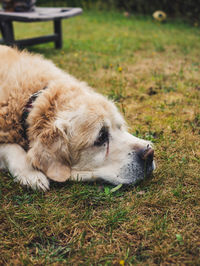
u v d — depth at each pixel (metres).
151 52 1.76
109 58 1.61
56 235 0.59
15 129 0.72
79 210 0.63
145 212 0.63
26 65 0.79
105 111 0.69
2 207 0.64
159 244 0.56
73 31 2.37
